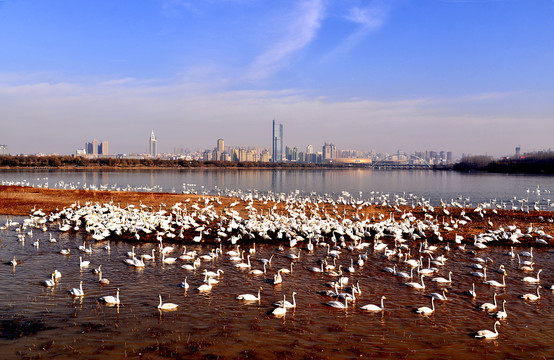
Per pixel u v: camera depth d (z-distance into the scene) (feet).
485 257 146.82
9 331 82.58
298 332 84.53
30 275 118.62
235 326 86.74
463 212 235.61
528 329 87.51
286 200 306.76
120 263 133.18
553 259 145.07
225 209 250.98
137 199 300.81
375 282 116.78
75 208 249.75
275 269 128.77
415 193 443.73
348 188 520.83
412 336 83.76
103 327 85.05
